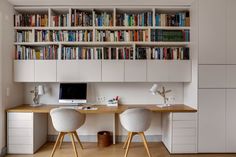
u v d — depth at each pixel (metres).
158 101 3.64
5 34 3.02
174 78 3.26
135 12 3.53
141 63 3.25
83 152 3.10
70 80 3.25
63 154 3.03
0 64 2.90
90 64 3.25
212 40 3.02
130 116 2.70
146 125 2.75
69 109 2.68
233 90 3.03
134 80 3.26
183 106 3.36
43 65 3.24
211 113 3.02
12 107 3.23
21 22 3.30
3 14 2.97
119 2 3.16
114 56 3.35
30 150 3.02
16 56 3.30
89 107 3.23
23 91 3.61
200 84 3.02
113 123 3.59
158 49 3.36
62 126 2.71
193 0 3.11
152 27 3.32
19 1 3.10
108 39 3.36
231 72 3.03
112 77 3.25
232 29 3.02
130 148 3.30
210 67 3.02
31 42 3.30
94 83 3.62
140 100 3.63
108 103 3.45
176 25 3.36
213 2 3.03
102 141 3.36
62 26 3.32
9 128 3.01
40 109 3.05
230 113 3.03
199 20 3.03
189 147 3.02
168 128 3.16
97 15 3.37
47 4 3.23
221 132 3.02
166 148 3.29
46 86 3.62
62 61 3.24
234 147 3.02
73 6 3.29
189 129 3.01
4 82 2.99
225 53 3.02
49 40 3.32
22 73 3.24
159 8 3.34
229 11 3.02
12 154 3.01
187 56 3.36
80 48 3.35
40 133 3.32
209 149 3.02
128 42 3.30
